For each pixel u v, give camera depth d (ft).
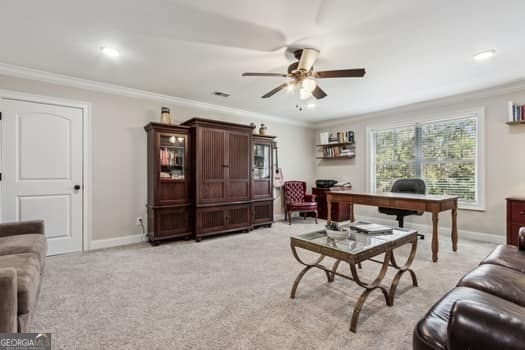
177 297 6.96
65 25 7.00
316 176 20.74
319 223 17.17
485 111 12.57
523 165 11.52
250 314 6.10
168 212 12.32
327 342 5.07
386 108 15.89
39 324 5.69
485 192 12.56
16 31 7.30
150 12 6.43
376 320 5.80
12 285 4.03
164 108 12.61
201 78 10.94
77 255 10.59
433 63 9.39
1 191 9.77
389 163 16.58
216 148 13.51
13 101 9.95
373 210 17.17
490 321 2.40
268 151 16.30
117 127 12.16
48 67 9.84
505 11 6.34
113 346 5.00
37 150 10.41
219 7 6.25
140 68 9.89
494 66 9.65
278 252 10.89
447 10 6.31
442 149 14.25
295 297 6.92
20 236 7.29
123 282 7.91
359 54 8.68
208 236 13.57
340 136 18.47
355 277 5.74
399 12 6.40
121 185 12.25
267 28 7.16
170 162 12.58
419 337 3.32
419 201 10.20
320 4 6.12
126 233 12.37
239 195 14.34
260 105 15.31
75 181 11.16
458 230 13.46
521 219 10.57
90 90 11.48
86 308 6.38
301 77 8.48
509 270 5.04
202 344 5.05
